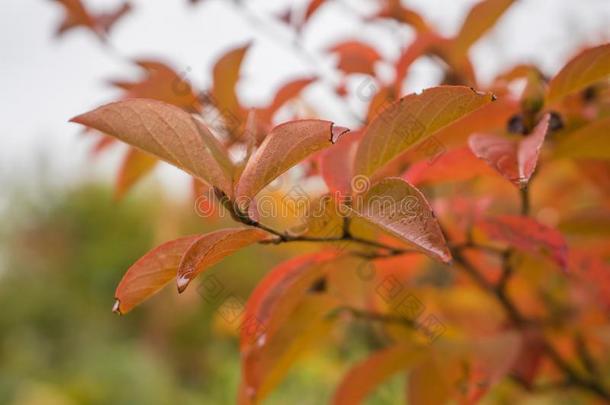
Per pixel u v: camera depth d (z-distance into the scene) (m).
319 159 0.62
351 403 0.75
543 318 0.89
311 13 0.78
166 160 0.58
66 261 3.68
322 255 0.65
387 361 0.74
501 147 0.62
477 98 0.58
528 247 0.66
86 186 3.86
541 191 0.97
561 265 0.65
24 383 2.89
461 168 0.66
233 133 0.70
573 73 0.65
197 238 0.57
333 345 1.15
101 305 3.48
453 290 0.93
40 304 3.48
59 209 3.83
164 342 2.87
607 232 0.79
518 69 0.74
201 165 0.58
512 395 1.04
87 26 0.80
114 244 3.61
